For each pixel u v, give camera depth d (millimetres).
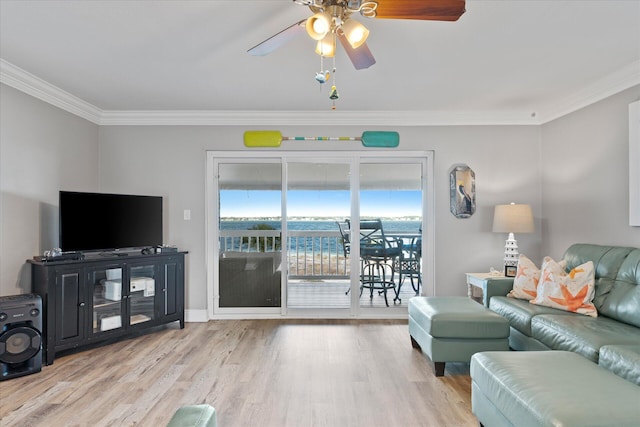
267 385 2645
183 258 4090
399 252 4484
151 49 2699
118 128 4340
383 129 4363
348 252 4480
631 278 2693
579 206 3709
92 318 3305
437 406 2355
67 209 3355
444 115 4305
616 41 2582
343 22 1812
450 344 2746
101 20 2297
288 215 4477
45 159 3482
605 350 2070
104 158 4324
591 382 1659
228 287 4484
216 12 2207
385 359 3125
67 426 2125
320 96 3756
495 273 4055
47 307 3016
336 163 4473
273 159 4477
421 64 2961
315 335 3781
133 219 3869
